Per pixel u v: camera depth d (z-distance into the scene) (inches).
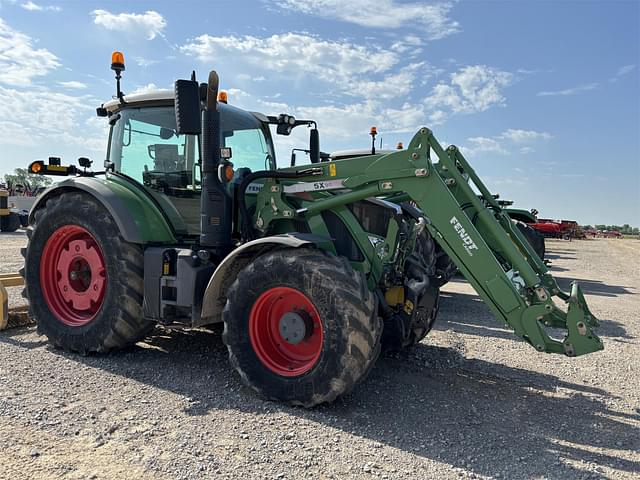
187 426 122.2
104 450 108.7
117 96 190.1
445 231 141.5
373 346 130.8
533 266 174.4
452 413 137.9
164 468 102.2
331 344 130.6
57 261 189.5
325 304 131.2
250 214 177.2
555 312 137.3
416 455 113.0
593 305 322.0
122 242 170.2
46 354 176.7
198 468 102.7
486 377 170.6
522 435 126.0
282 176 164.2
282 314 145.5
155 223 177.3
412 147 144.6
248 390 147.9
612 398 154.8
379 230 170.1
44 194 193.3
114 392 142.6
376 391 151.7
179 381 153.3
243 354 142.9
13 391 139.2
